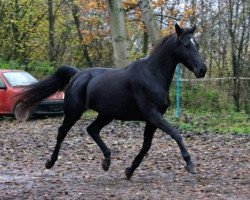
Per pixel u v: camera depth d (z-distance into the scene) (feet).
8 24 95.96
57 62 95.50
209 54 86.74
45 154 38.14
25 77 64.03
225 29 84.48
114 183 27.89
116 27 56.44
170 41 26.55
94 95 27.84
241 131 49.47
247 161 34.96
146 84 26.40
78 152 38.78
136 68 26.91
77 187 26.89
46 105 59.41
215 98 67.87
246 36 79.05
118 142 43.19
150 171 31.60
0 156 37.42
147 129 27.71
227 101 67.87
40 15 99.09
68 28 102.17
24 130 51.60
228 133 48.80
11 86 61.21
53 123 56.34
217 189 26.04
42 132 49.70
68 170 32.14
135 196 24.53
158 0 81.76
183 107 67.21
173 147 40.73
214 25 86.17
